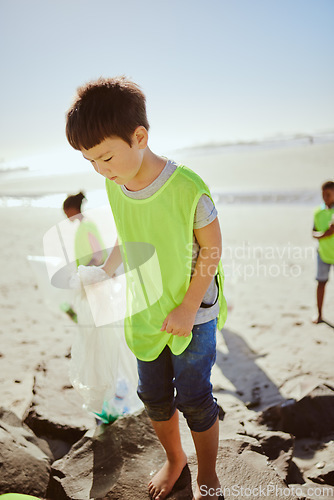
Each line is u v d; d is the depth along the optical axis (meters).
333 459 2.41
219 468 2.08
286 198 14.33
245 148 39.28
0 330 4.70
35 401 2.85
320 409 2.72
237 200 14.58
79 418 2.66
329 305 5.25
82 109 1.35
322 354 3.96
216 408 1.78
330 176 18.70
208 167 25.06
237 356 4.05
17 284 6.48
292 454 2.33
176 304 1.65
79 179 25.75
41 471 2.13
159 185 1.52
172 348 1.64
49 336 4.50
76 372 2.44
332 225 4.35
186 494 1.95
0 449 2.14
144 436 2.30
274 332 4.53
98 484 2.07
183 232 1.55
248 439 2.30
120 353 2.46
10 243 9.48
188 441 2.30
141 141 1.43
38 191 20.59
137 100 1.40
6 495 1.81
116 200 1.71
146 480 2.06
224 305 1.86
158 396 1.83
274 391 3.39
